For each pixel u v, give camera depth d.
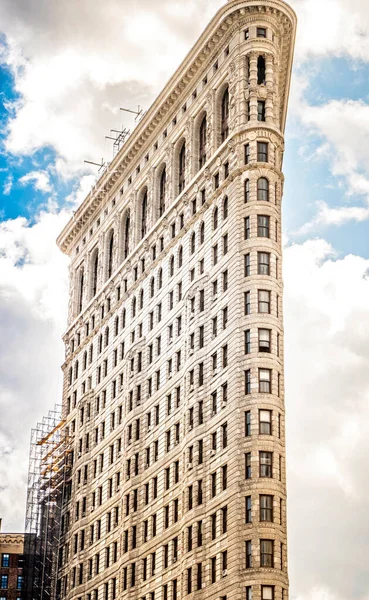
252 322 134.00
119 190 180.75
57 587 175.88
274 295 136.00
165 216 161.12
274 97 146.50
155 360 157.00
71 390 187.62
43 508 182.12
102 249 184.25
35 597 178.50
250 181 141.25
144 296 164.88
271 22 149.25
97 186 185.25
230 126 147.75
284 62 153.88
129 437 159.38
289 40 152.50
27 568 182.50
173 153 163.00
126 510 155.38
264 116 145.38
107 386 172.62
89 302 186.25
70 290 197.62
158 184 167.75
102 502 166.00
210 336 141.62
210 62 156.00
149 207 168.38
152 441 152.75
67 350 193.00
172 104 164.25
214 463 134.25
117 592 153.00
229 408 133.25
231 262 139.88
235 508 127.19
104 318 177.75
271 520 125.38
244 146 143.75
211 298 143.62
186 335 147.38
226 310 139.38
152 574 145.25
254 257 137.38
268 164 142.12
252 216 139.38
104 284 180.62
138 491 153.75
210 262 145.88
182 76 159.88
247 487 126.75
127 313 169.62
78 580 167.38
